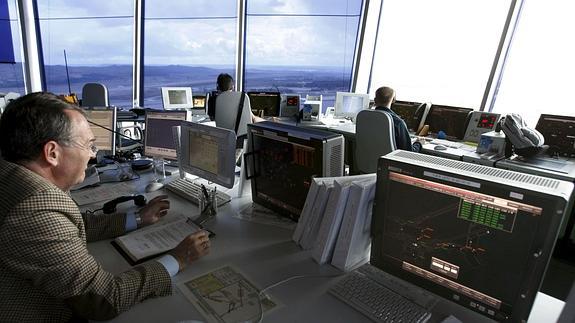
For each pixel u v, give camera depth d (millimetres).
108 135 2283
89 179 1836
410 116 4090
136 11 5254
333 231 1119
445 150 3184
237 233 1338
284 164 1422
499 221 783
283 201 1473
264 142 1487
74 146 907
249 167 1597
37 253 772
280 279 1059
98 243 1241
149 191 1753
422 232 928
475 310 882
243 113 3686
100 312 843
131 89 5660
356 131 3189
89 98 4602
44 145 853
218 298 958
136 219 1344
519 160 2816
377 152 3064
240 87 5512
